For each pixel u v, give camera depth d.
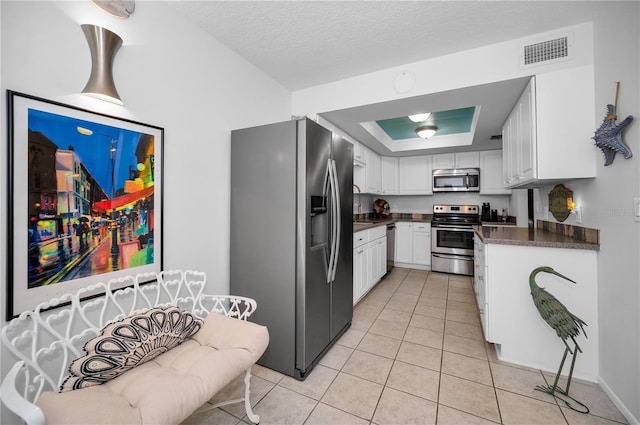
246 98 2.33
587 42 1.83
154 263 1.61
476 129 3.33
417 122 3.79
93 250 1.32
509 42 2.04
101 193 1.35
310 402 1.59
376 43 2.10
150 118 1.59
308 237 1.82
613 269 1.58
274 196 1.89
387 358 2.04
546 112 1.92
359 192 4.07
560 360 1.85
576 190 2.05
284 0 1.66
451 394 1.65
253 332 1.35
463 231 4.41
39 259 1.14
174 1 1.66
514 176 2.56
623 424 1.42
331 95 2.76
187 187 1.82
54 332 1.13
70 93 1.24
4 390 0.80
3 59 1.05
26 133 1.10
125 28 1.47
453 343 2.26
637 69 1.38
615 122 1.52
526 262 1.92
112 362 1.09
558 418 1.46
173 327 1.33
